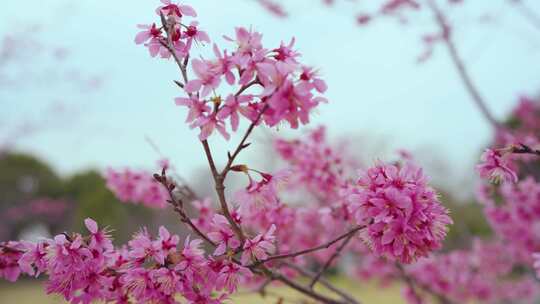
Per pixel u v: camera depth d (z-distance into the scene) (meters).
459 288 1.82
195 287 0.87
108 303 0.90
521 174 1.46
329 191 1.25
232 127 0.84
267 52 0.84
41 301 4.03
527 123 2.28
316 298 1.01
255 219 1.11
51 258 0.87
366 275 1.89
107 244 0.88
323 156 1.25
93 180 7.00
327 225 1.11
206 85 0.84
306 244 1.31
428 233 0.84
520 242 1.52
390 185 0.85
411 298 1.61
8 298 4.41
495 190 1.43
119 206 3.72
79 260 0.87
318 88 0.83
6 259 0.89
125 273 0.87
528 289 1.90
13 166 6.62
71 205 6.64
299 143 1.30
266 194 0.88
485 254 1.83
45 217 6.47
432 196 0.85
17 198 6.50
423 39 1.77
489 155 0.91
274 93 0.82
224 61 0.84
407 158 1.08
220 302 0.87
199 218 1.10
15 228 6.41
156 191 1.34
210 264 0.86
